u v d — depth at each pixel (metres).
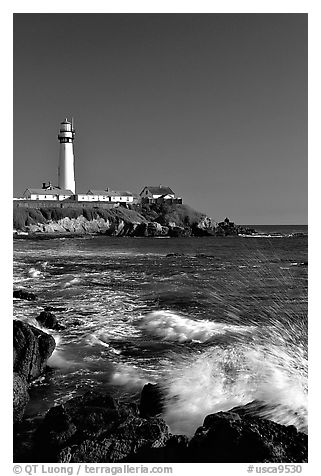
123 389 7.74
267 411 6.65
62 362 8.80
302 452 5.29
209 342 9.83
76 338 10.28
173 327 11.01
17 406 6.91
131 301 14.24
